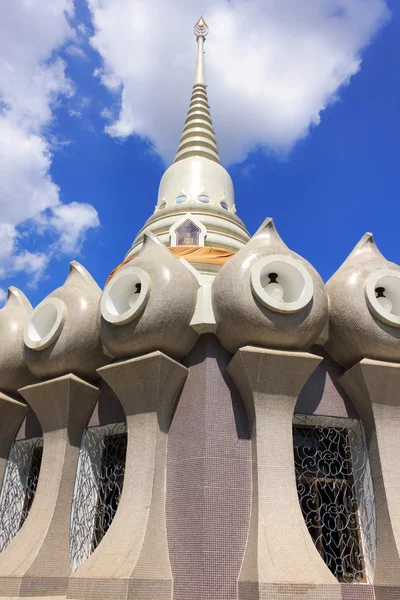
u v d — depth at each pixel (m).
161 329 12.26
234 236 21.16
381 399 12.21
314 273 12.75
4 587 11.54
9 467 15.45
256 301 11.86
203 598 10.21
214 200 22.47
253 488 11.30
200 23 30.03
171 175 23.39
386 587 10.48
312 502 12.33
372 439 12.16
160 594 10.28
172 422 12.42
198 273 14.09
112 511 13.27
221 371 12.54
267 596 9.35
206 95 27.31
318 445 12.98
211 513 10.95
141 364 12.12
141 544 10.55
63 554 12.54
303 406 12.56
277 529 10.49
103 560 10.58
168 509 11.48
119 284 13.22
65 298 14.41
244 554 10.70
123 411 13.58
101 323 13.08
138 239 21.28
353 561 11.69
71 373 13.77
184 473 11.66
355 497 12.33
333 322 12.81
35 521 12.84
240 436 11.90
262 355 11.53
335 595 9.55
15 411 15.62
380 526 11.37
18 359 15.51
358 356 12.59
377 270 12.91
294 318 11.87
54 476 13.25
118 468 13.70
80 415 13.89
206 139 25.17
